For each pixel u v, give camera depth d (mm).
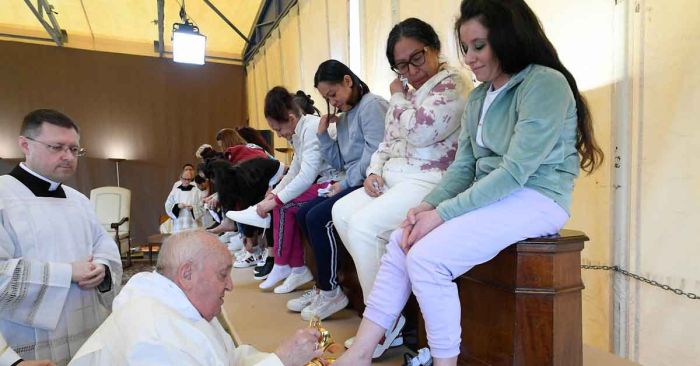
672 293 1366
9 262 1320
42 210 1467
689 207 1312
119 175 7574
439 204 1132
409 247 1120
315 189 2238
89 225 1639
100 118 7434
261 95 6922
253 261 3115
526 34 1087
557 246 1085
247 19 6934
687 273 1325
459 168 1268
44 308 1372
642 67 1430
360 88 1956
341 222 1608
